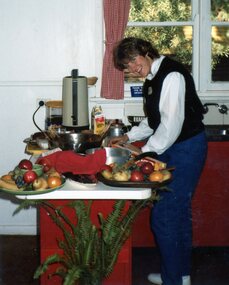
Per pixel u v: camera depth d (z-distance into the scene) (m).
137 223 3.41
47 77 3.69
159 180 2.04
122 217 2.30
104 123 3.00
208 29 3.77
